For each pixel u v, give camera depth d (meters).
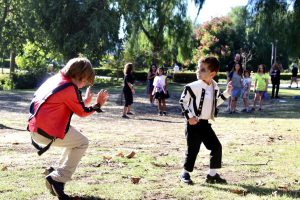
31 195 5.05
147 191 5.34
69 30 34.66
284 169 6.74
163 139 9.80
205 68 5.64
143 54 39.75
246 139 9.91
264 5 26.83
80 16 34.00
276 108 19.61
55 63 38.72
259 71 18.53
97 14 33.88
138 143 9.12
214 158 5.82
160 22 39.25
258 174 6.41
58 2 34.09
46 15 34.16
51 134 4.62
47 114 4.61
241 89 17.66
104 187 5.45
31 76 33.31
